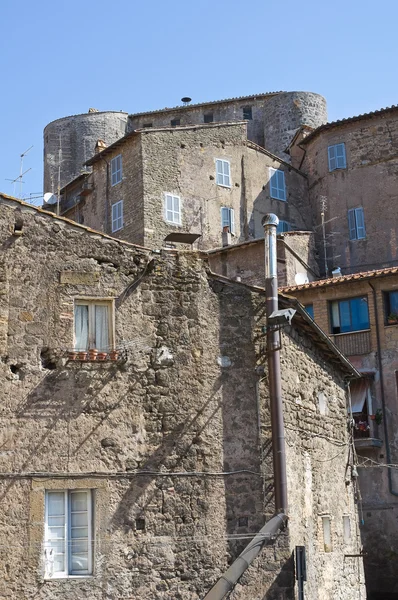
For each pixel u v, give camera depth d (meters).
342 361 21.59
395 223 43.97
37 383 15.61
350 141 46.22
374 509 32.03
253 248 36.38
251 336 17.45
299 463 18.30
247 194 44.94
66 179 58.25
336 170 46.25
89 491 15.65
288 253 38.03
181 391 16.64
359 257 44.47
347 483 22.17
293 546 16.77
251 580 15.98
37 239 16.23
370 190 45.06
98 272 16.56
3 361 15.47
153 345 16.69
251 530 16.34
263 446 16.86
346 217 45.38
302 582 16.28
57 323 16.02
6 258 15.90
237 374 17.17
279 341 17.17
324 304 34.31
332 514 20.33
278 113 55.88
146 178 41.22
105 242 16.81
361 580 22.19
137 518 15.71
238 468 16.66
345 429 22.62
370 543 31.80
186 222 41.97
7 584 14.59
